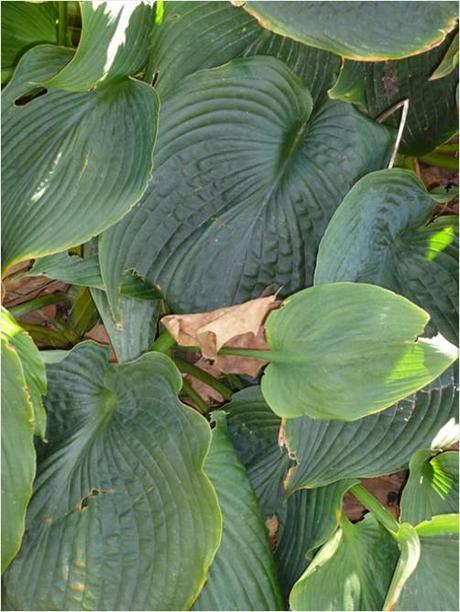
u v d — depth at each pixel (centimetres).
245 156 75
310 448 75
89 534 71
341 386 67
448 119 91
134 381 75
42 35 89
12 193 71
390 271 78
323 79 80
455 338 77
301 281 79
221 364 80
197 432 71
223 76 72
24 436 64
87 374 75
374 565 76
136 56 72
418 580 75
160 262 77
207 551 69
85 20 62
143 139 68
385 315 66
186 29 72
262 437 83
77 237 68
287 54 77
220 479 76
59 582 71
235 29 74
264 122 75
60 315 104
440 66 79
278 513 82
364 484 101
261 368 88
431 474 80
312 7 65
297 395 69
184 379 96
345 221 73
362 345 66
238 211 77
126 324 80
